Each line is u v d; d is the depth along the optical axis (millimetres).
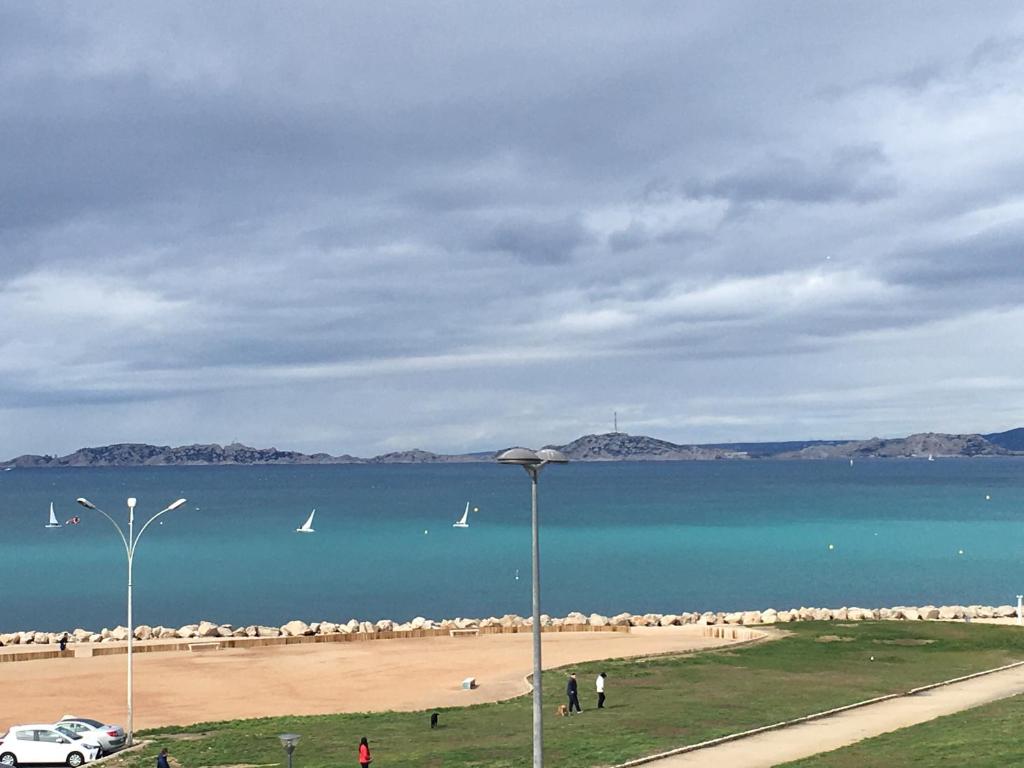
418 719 50250
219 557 162250
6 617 111750
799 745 40594
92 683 65250
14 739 44875
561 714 49688
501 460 28781
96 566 153000
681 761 38281
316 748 43844
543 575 139250
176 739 48031
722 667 63125
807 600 118000
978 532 193125
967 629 78250
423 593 125312
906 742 39031
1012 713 43938
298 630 89250
